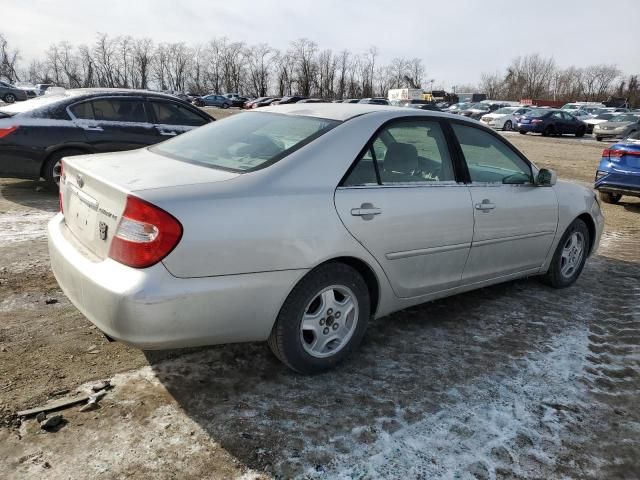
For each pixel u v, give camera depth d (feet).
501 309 13.67
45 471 7.23
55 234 9.85
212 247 8.06
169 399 8.98
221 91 286.05
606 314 13.73
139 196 7.86
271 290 8.73
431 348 11.34
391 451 8.03
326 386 9.66
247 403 9.00
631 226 25.38
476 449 8.20
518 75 299.99
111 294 7.73
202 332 8.28
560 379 10.36
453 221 11.33
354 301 10.08
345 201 9.52
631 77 269.64
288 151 9.56
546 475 7.77
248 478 7.34
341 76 277.03
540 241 14.05
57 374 9.49
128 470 7.35
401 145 10.89
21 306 12.10
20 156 22.00
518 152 13.71
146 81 281.74
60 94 24.26
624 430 8.90
